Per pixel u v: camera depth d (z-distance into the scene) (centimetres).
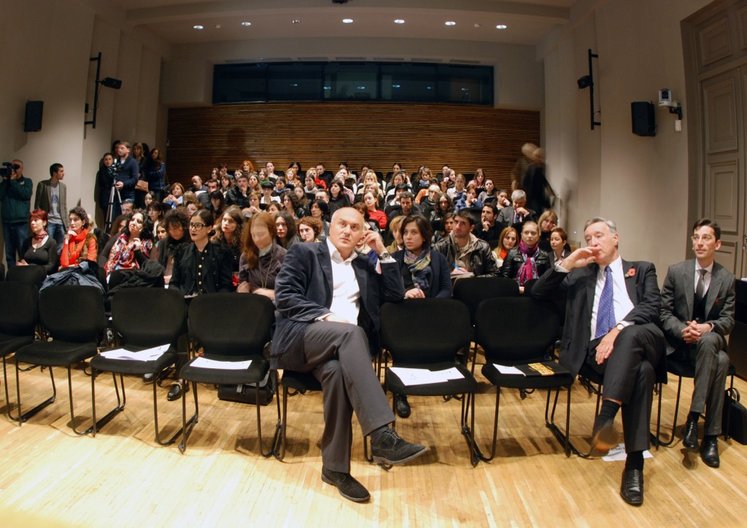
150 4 739
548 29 791
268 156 912
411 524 187
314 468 226
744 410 254
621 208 575
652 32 525
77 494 203
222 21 789
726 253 452
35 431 259
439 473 224
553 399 309
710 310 261
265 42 865
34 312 296
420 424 274
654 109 525
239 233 368
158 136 902
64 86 661
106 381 335
